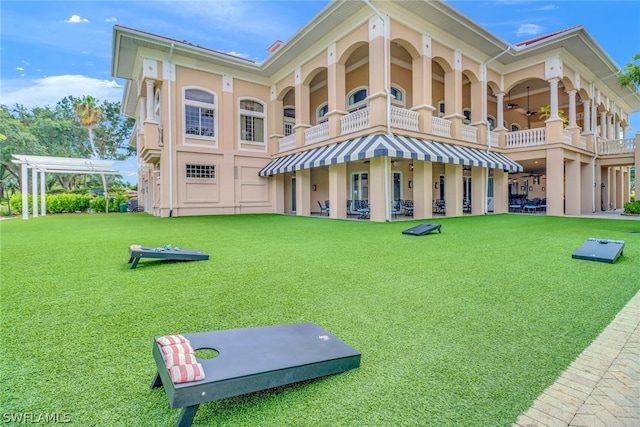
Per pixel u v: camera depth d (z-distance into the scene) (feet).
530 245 29.19
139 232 40.19
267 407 7.72
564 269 20.49
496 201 72.43
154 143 64.59
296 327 10.85
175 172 66.90
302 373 8.21
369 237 34.88
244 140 75.87
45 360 9.71
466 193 89.97
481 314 13.29
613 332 11.71
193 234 37.96
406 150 48.14
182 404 6.59
